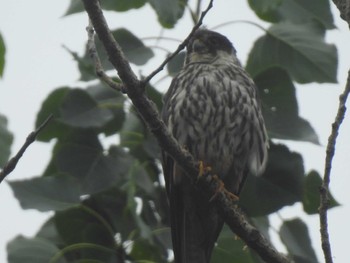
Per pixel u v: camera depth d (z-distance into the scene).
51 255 11.02
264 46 11.98
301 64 11.91
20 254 10.94
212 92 12.04
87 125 11.53
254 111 11.78
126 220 11.42
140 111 9.38
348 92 8.89
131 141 11.91
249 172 11.66
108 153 11.60
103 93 11.91
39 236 11.69
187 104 12.05
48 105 11.96
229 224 10.11
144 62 11.64
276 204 11.41
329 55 11.87
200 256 11.50
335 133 8.83
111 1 11.35
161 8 10.90
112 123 11.87
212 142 12.09
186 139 12.11
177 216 11.65
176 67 12.26
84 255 11.27
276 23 11.90
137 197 11.55
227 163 12.14
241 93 11.95
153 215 11.63
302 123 11.41
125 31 11.70
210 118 12.02
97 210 11.54
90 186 11.43
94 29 9.04
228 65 12.41
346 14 9.09
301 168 11.38
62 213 11.47
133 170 11.29
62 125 11.94
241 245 11.52
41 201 11.23
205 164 11.48
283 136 11.37
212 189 10.43
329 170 8.80
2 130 10.41
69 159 11.56
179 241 11.52
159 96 11.92
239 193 11.58
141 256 11.40
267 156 11.44
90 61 11.67
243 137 11.97
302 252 11.46
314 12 11.79
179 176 11.48
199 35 12.95
